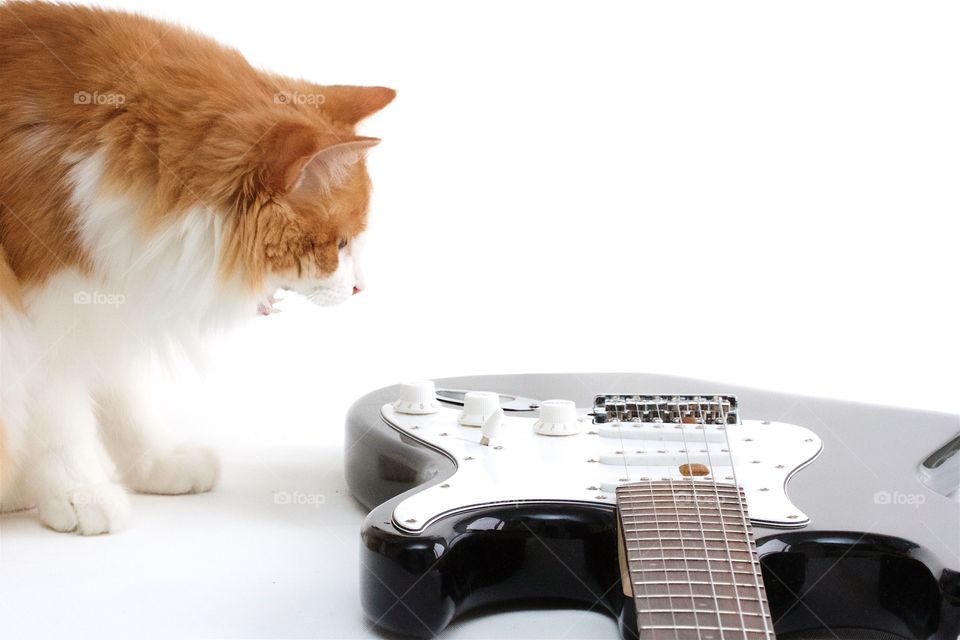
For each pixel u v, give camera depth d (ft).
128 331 3.64
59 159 3.49
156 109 3.51
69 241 3.52
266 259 3.63
